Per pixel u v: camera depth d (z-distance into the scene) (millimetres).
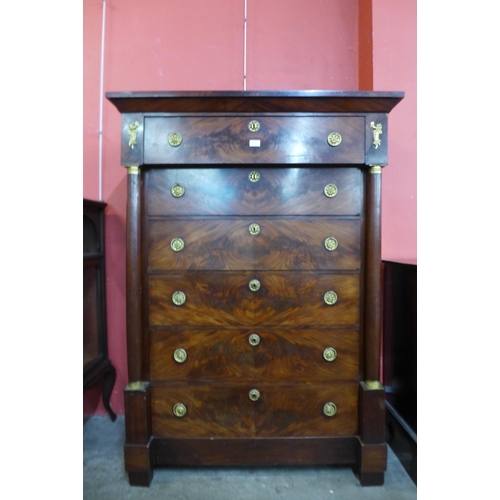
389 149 1699
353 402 1322
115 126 1789
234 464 1319
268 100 1211
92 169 1792
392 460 1474
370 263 1279
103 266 1737
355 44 1816
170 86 1781
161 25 1777
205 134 1252
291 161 1253
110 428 1708
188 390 1318
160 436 1325
